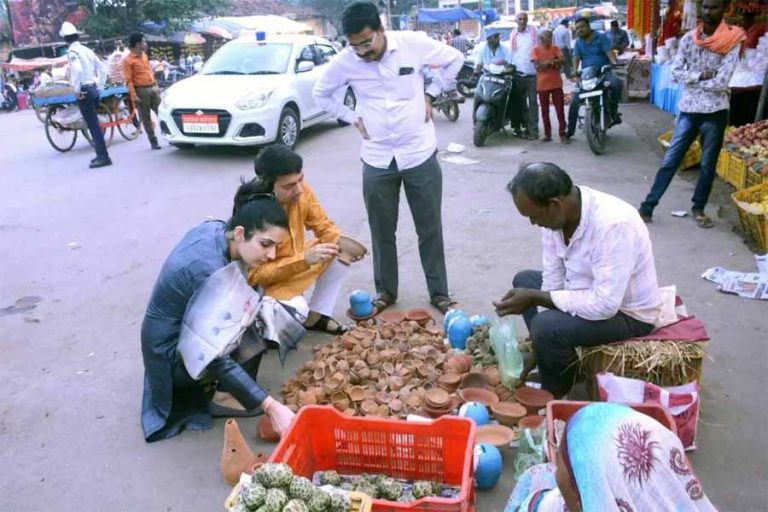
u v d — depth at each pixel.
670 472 1.35
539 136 9.77
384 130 4.02
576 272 3.00
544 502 1.68
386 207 4.21
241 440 2.88
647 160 7.96
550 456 2.23
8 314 4.80
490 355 3.54
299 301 3.62
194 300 2.99
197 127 9.15
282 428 2.90
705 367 3.52
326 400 3.26
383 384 3.36
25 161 10.34
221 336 2.98
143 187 8.13
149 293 5.04
